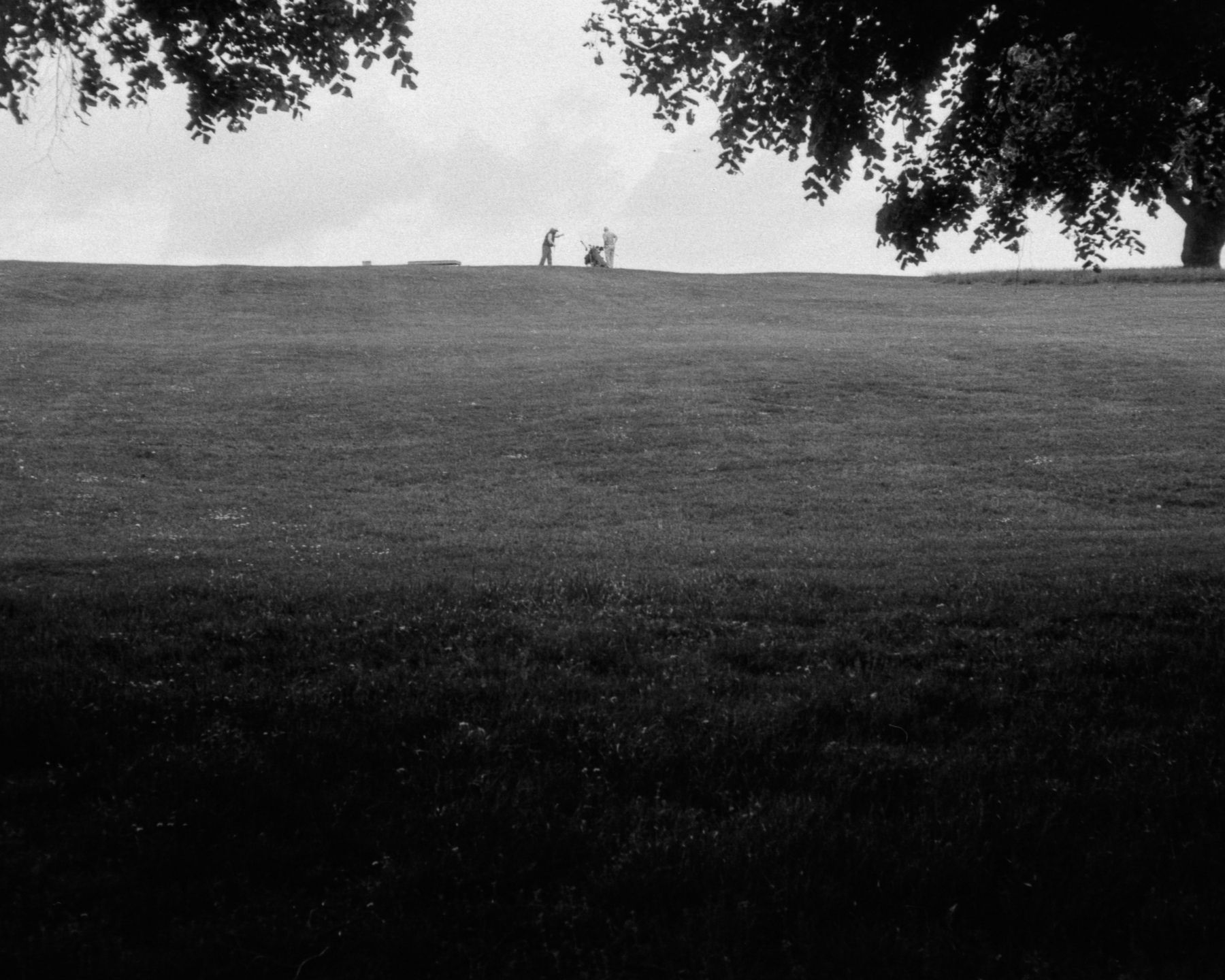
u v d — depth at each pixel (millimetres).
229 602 11281
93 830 5461
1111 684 8305
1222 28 11438
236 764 6211
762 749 6730
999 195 15188
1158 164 14172
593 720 7172
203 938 4551
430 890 5000
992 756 6684
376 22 14320
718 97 14648
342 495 24672
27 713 6852
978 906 4957
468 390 34000
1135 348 38719
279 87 14695
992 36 12594
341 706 7438
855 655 9227
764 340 42438
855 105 13195
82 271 58594
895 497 24453
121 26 14109
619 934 4637
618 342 42156
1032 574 14156
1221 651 9039
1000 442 28875
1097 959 4578
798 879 4980
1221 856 5242
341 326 47719
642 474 26484
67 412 30609
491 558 17250
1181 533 20344
